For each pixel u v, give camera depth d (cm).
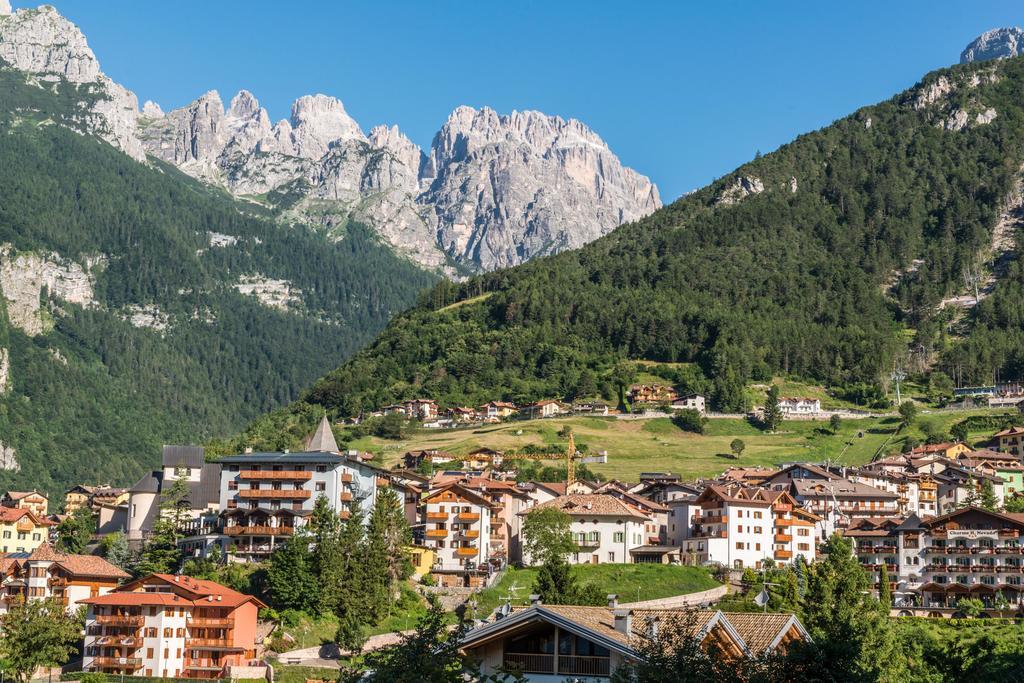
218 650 16000
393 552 19012
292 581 17388
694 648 5775
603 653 6450
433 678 5659
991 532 19200
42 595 19088
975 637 13500
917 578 19600
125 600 16125
